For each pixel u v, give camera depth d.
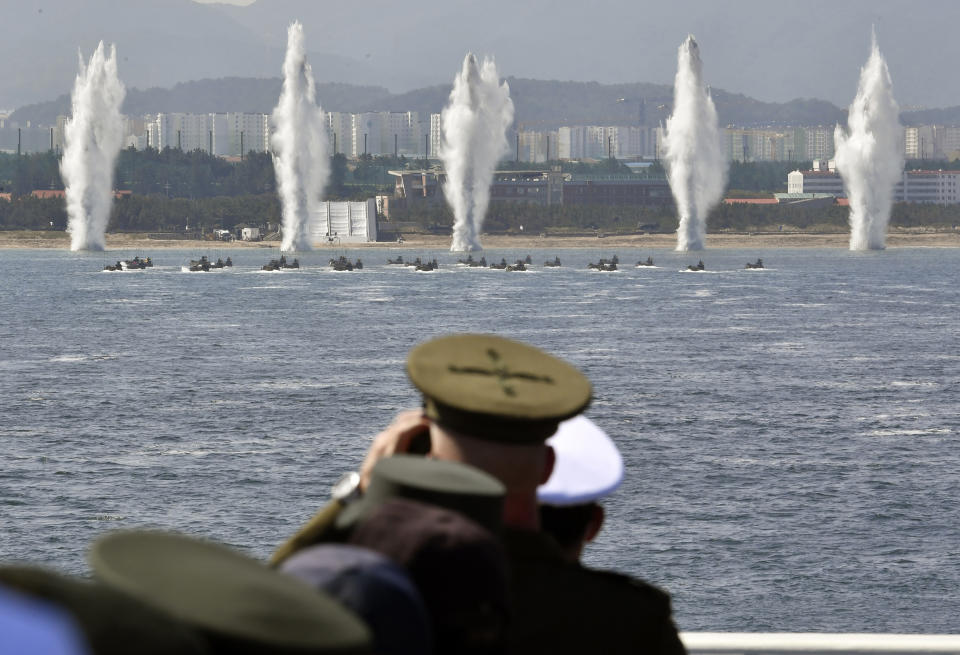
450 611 7.98
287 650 5.66
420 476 8.83
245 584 6.00
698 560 146.62
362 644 5.96
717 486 184.88
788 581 138.50
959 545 152.62
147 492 178.75
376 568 7.38
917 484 185.75
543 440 10.35
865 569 142.88
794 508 171.38
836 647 17.00
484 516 8.80
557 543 11.05
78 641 4.97
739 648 17.14
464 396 9.83
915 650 17.02
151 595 5.62
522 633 10.62
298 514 167.62
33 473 190.75
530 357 10.57
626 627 10.93
